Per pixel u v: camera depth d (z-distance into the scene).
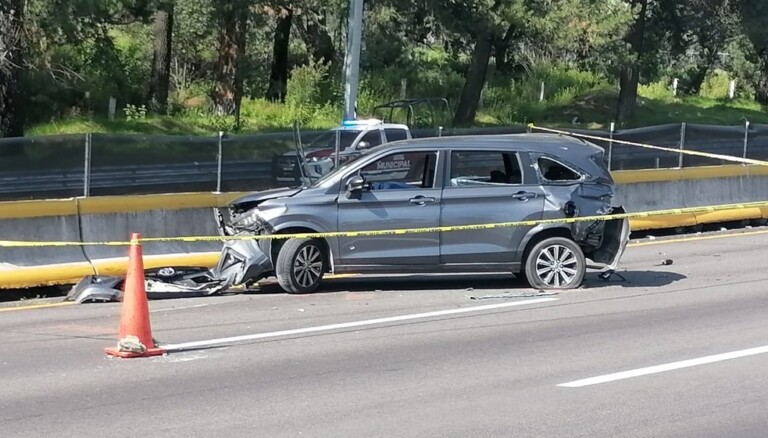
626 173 19.16
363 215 12.73
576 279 13.04
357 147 19.84
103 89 36.50
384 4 36.16
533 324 10.86
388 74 46.44
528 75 52.25
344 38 45.88
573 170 13.17
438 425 7.24
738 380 8.48
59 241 13.96
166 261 14.53
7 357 9.42
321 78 43.25
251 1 32.97
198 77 42.25
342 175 12.80
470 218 12.84
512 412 7.56
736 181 20.84
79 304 12.51
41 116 33.41
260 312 11.64
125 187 16.19
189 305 12.11
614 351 9.56
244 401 7.89
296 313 11.55
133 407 7.73
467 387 8.29
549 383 8.41
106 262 13.94
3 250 13.38
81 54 35.47
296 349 9.70
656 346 9.77
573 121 45.38
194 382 8.48
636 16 36.31
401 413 7.55
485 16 33.06
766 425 7.25
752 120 51.38
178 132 33.66
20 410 7.66
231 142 17.17
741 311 11.55
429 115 37.97
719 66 64.00
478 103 42.50
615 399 7.91
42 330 10.76
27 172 15.50
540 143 13.23
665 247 17.39
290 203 12.64
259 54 44.78
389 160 12.89
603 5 35.28
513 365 9.03
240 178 17.25
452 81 48.16
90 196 15.59
